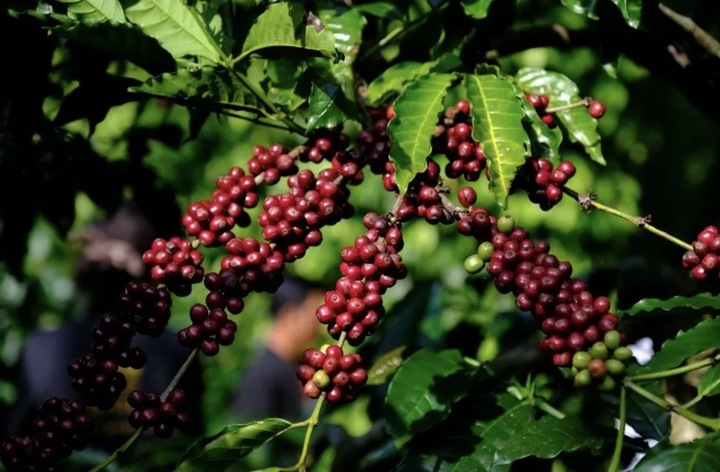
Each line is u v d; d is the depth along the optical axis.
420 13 1.51
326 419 1.82
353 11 1.44
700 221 2.20
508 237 1.23
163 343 2.32
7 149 1.49
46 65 1.42
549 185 1.28
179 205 1.68
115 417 2.07
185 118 2.41
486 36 1.45
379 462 1.56
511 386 1.42
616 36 1.47
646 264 1.67
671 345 1.35
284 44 1.30
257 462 2.11
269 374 2.81
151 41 1.33
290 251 1.27
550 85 1.38
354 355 1.19
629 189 4.02
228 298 1.25
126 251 2.31
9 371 2.50
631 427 1.45
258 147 1.31
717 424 1.20
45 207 1.58
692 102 1.52
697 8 1.62
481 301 1.87
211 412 2.82
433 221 1.25
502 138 1.26
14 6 1.39
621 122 4.18
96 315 2.37
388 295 3.76
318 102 1.29
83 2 1.32
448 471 1.32
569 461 1.49
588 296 1.19
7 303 3.21
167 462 1.73
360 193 3.93
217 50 1.33
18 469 1.21
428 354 1.42
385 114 1.34
